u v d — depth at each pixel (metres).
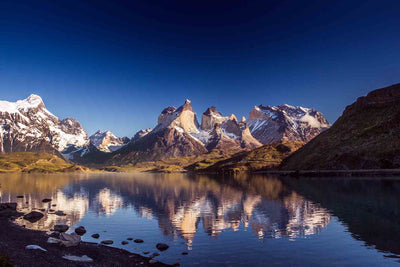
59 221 49.03
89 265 23.44
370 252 29.86
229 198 81.44
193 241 35.56
